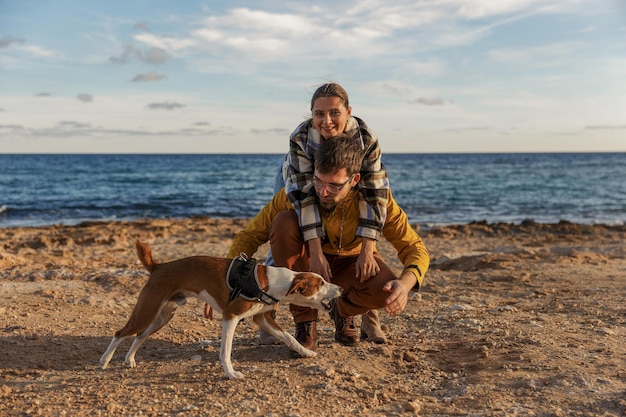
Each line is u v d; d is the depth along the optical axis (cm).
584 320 588
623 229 1784
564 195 3547
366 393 403
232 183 4594
